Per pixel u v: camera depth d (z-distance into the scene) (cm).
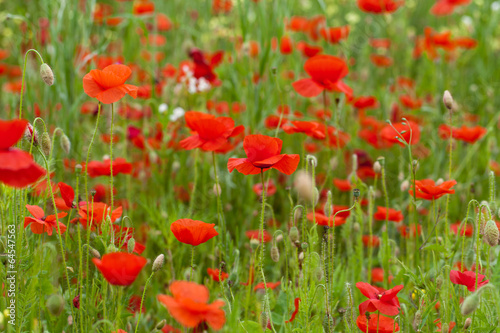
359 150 517
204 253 371
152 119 531
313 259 269
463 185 500
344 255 402
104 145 477
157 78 556
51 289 230
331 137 462
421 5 1069
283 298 299
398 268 337
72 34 486
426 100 727
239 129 310
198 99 565
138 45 707
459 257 338
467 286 247
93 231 279
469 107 678
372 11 670
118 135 509
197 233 249
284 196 482
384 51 841
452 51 728
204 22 757
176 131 512
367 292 241
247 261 379
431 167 555
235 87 509
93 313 251
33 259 261
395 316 257
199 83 518
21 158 189
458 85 731
